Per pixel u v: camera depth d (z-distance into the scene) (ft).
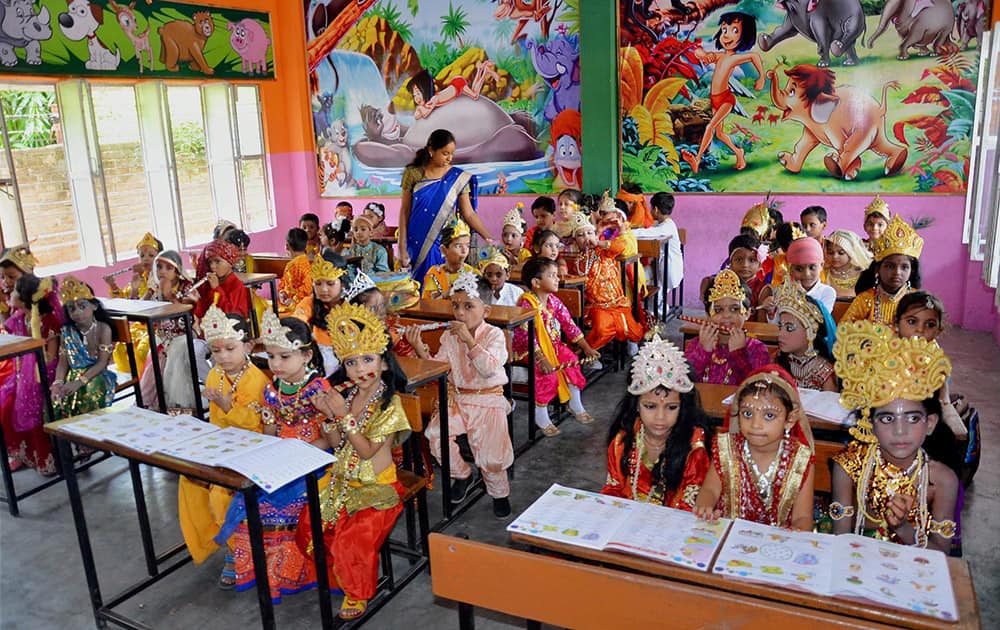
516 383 14.61
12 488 12.16
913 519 6.38
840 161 21.72
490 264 14.43
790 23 21.45
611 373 18.15
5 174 20.88
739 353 9.98
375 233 24.40
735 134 22.80
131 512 12.19
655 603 4.96
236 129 27.68
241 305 16.69
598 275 17.24
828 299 12.45
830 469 6.74
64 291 13.41
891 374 5.98
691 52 22.82
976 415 10.81
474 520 11.35
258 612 9.33
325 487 8.96
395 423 8.57
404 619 9.07
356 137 29.71
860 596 4.66
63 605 9.66
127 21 23.62
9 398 13.48
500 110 26.61
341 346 8.41
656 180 24.23
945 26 19.83
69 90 21.71
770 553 5.30
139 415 8.94
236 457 7.57
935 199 20.84
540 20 25.20
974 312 20.58
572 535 5.68
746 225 19.12
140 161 24.86
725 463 6.75
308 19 29.37
